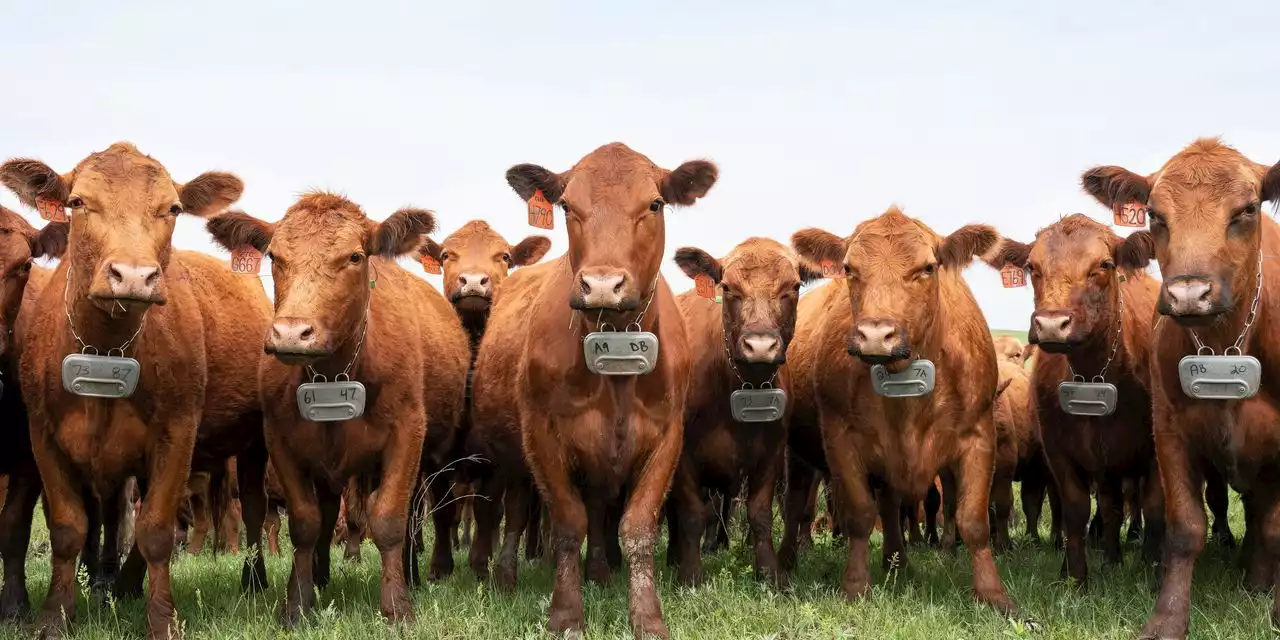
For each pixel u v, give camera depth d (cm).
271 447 689
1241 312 598
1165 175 604
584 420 629
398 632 621
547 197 662
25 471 717
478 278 1066
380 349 681
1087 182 696
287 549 1167
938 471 727
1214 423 612
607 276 561
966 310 734
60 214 646
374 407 678
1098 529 996
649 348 594
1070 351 781
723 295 812
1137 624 628
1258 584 725
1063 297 786
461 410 938
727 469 808
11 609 699
